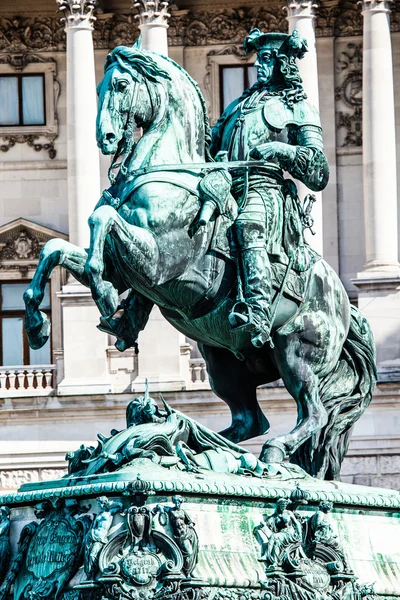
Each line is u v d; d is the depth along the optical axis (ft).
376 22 213.87
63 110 230.07
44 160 229.86
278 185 54.24
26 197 229.66
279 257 53.47
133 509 46.26
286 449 53.67
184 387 209.97
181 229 51.67
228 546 47.65
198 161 53.88
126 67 52.70
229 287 52.75
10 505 49.42
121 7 227.81
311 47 212.64
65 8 216.33
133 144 53.42
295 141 55.57
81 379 210.38
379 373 206.28
